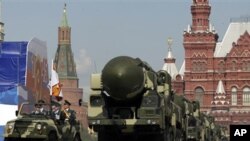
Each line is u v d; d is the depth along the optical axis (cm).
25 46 8331
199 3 19750
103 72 3712
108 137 3916
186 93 19562
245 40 19662
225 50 19875
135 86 3688
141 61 3806
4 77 8250
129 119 3772
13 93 7712
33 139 4062
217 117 19238
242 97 19438
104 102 3781
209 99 19462
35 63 8675
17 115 4172
